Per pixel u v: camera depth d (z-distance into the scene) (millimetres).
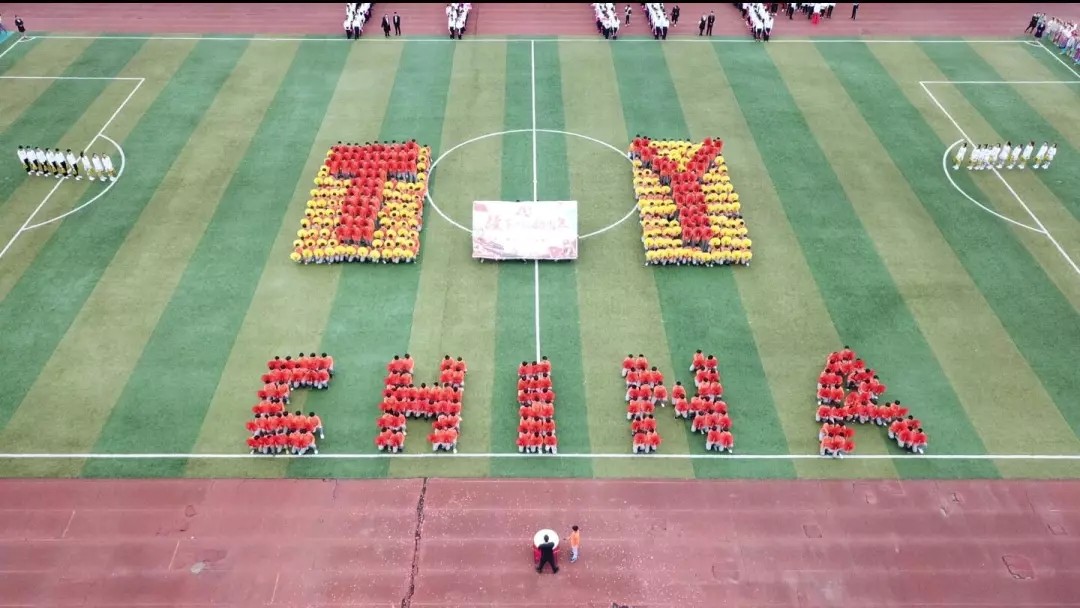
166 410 30922
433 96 52031
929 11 65812
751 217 41594
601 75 55000
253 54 56875
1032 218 41844
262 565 26016
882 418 30703
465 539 26906
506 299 36438
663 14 60031
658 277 37781
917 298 36688
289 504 27812
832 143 47812
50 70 54062
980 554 26656
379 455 29516
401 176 42688
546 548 25016
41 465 28797
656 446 29844
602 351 33844
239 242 39406
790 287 37219
